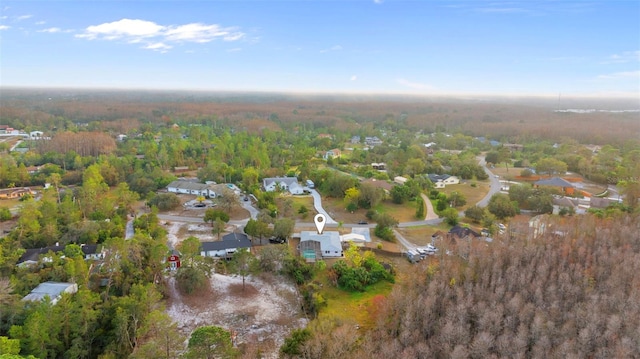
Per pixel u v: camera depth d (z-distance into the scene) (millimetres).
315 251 90562
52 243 89438
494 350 53594
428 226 113562
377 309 69375
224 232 104938
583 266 73438
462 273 72812
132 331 58125
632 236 84062
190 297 74375
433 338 56406
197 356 49906
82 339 55812
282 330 66188
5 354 44219
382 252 94062
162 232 94688
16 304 56938
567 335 55219
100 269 74812
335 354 52312
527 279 68188
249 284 80000
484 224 110812
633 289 62625
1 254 75688
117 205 119125
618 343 52594
